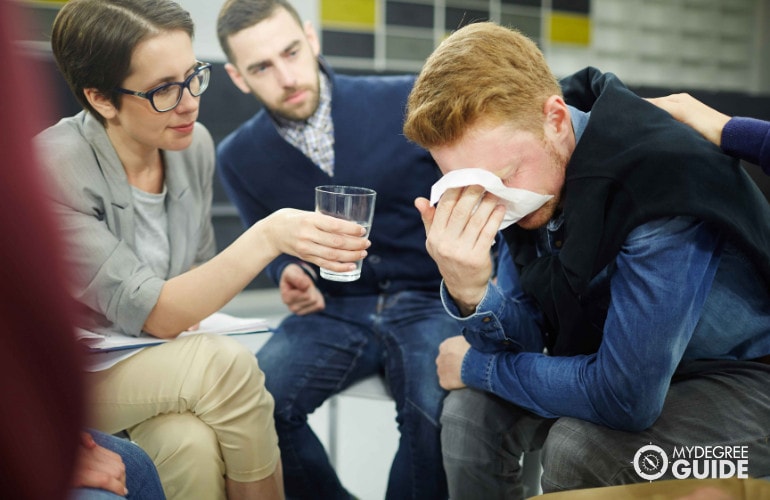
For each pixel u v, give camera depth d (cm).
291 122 190
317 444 168
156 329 135
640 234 111
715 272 120
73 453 50
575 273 115
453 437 141
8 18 45
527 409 136
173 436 132
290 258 187
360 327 179
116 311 134
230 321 151
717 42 517
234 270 132
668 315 108
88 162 138
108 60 128
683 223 110
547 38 470
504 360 132
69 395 48
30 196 45
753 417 118
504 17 457
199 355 132
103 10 127
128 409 132
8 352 45
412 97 117
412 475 156
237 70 189
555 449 121
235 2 178
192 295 132
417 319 177
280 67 177
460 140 111
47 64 212
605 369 114
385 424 250
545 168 116
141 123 135
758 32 523
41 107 48
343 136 186
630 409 113
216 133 294
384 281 188
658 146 113
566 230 117
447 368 146
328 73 189
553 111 115
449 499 151
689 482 100
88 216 136
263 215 197
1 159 44
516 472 142
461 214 115
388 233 186
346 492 173
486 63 110
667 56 506
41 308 45
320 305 181
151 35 128
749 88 525
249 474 136
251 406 134
